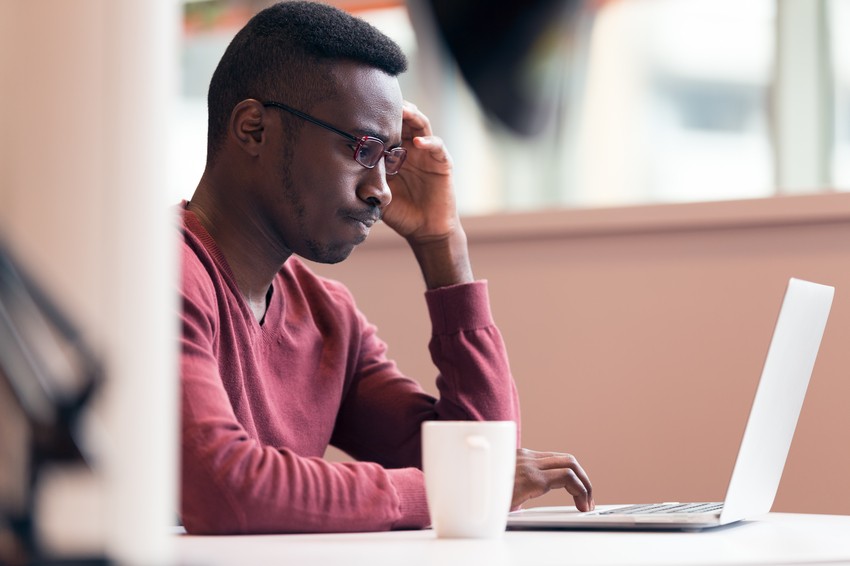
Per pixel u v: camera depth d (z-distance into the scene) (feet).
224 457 5.58
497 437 4.92
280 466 5.60
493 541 4.77
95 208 2.31
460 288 8.23
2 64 2.34
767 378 5.48
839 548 4.46
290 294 8.33
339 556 3.95
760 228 11.24
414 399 8.65
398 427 8.59
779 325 5.40
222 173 7.59
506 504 4.98
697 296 11.46
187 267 6.82
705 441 11.32
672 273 11.58
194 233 7.30
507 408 8.10
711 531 5.45
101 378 2.11
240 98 7.50
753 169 13.97
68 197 2.30
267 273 7.73
